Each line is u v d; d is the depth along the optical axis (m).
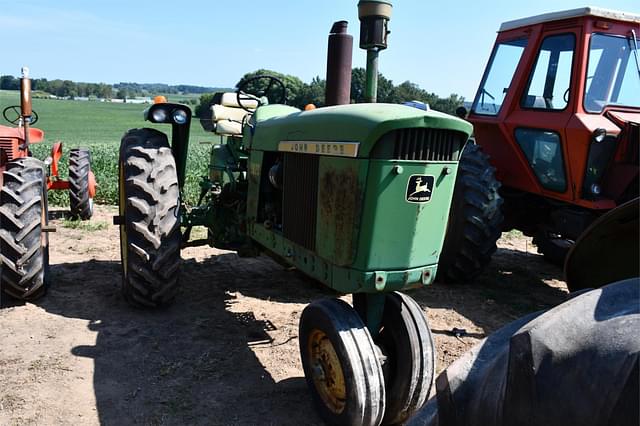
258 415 3.04
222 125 4.82
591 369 1.23
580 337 1.30
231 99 5.26
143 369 3.47
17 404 3.00
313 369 2.98
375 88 3.03
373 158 2.53
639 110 5.17
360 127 2.56
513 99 5.76
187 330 4.09
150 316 4.30
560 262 6.43
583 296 1.43
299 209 3.14
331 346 2.83
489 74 6.36
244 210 4.42
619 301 1.40
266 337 4.05
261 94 5.50
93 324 4.10
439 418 1.66
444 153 2.64
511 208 6.10
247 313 4.50
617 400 1.17
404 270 2.67
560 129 5.07
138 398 3.14
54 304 4.44
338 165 2.70
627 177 4.83
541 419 1.28
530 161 5.61
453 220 5.38
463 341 4.25
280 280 5.41
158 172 4.12
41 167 4.64
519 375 1.32
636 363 1.17
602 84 5.12
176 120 4.47
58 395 3.12
